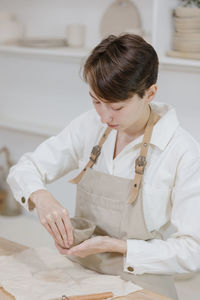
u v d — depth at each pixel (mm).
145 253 1396
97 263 1507
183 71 2541
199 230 1408
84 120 1761
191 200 1435
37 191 1574
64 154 1773
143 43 1350
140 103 1389
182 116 2613
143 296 1278
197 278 2389
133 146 1549
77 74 2979
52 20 3086
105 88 1293
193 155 1486
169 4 2348
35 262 1491
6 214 3387
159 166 1509
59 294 1267
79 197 1610
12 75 3363
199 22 2229
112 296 1260
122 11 2711
